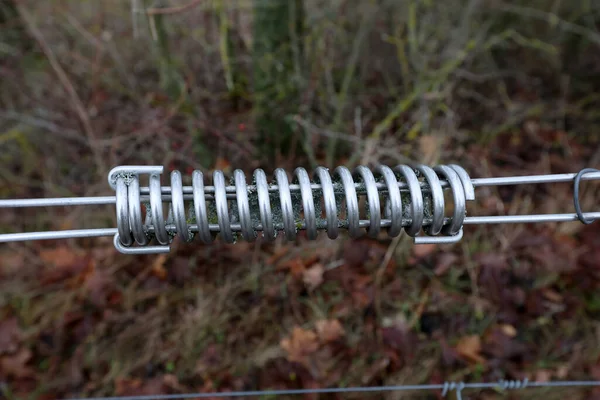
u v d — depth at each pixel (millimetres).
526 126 3021
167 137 2475
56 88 2742
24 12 2525
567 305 2316
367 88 2883
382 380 2141
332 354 2166
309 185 932
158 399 2086
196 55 2660
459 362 2166
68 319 2271
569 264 2352
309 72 2516
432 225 954
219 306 2285
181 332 2262
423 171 963
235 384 2135
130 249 961
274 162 2615
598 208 2645
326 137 2631
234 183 959
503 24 3252
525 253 2449
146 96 2770
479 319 2279
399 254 2393
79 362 2197
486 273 2348
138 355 2227
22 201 944
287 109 2469
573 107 3125
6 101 2828
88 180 2705
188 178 2309
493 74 3039
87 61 2758
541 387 2094
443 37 3039
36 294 2361
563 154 2906
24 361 2178
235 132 2479
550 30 3209
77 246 2535
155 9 2115
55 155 2760
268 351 2184
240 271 2377
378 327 2236
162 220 917
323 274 2338
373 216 928
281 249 2391
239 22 2564
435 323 2268
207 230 926
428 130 2652
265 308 2307
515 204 2625
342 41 2803
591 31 2969
